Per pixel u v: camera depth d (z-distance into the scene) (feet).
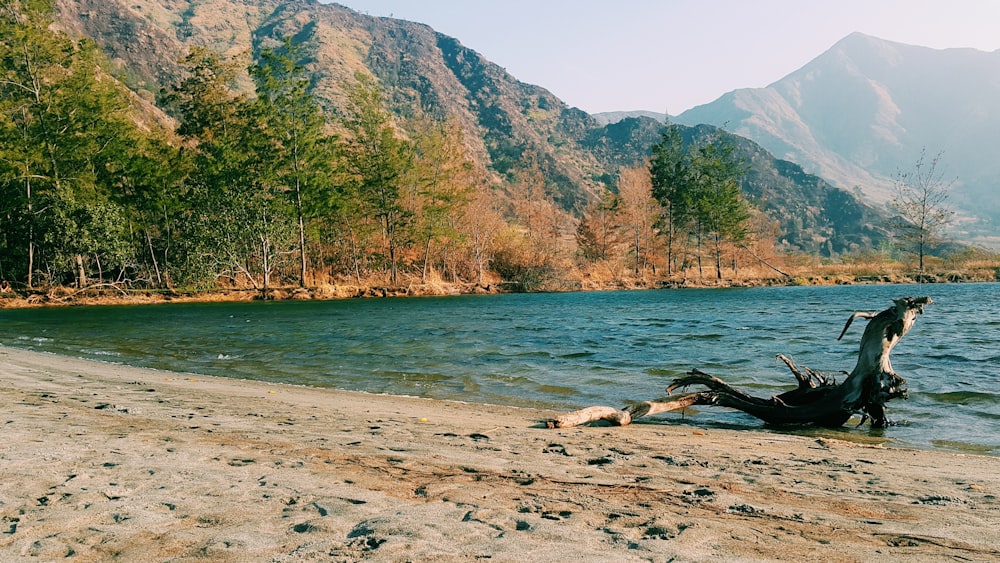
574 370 45.62
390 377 42.52
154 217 166.81
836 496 15.08
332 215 186.91
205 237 157.48
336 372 44.75
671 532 11.59
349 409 29.45
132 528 11.32
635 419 29.84
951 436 26.17
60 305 137.18
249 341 65.57
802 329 78.33
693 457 20.11
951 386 37.91
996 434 26.45
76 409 26.43
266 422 24.53
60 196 140.05
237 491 13.96
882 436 26.48
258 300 160.35
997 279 228.22
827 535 11.75
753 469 18.33
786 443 23.90
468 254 220.23
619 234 256.32
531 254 224.74
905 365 46.73
